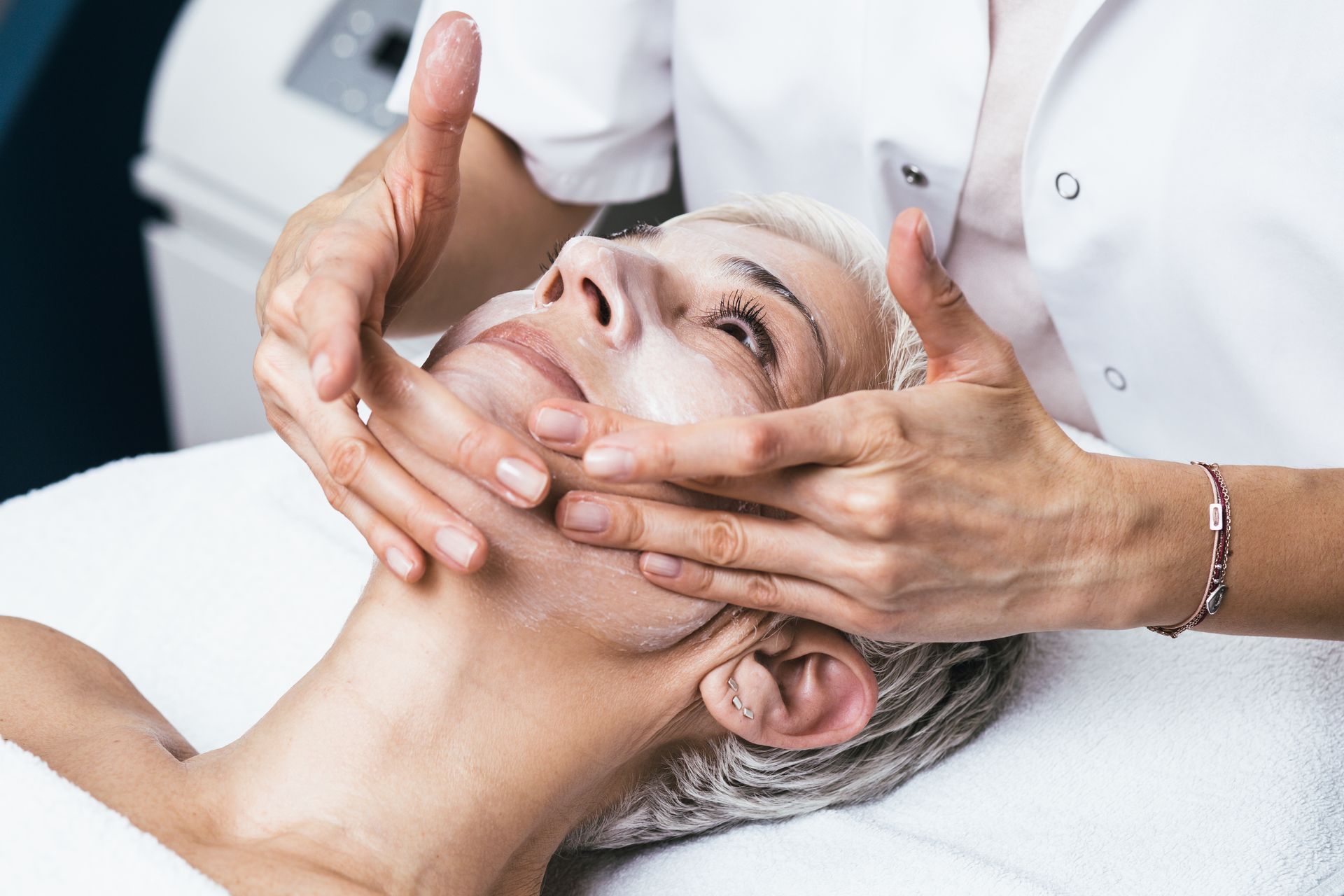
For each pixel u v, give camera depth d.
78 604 1.25
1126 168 1.03
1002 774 1.06
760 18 1.19
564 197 1.36
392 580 0.85
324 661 0.87
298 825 0.82
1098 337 1.17
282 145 1.88
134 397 2.41
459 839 0.84
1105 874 0.97
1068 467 0.83
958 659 1.04
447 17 0.77
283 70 1.89
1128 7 0.98
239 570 1.26
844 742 1.00
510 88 1.28
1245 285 1.00
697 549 0.77
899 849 1.00
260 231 1.93
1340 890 0.97
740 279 0.92
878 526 0.75
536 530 0.78
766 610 0.84
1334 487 0.92
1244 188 0.96
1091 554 0.84
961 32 1.06
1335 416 1.02
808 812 1.06
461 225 1.27
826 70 1.18
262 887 0.77
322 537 1.29
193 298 2.07
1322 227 0.94
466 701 0.83
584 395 0.81
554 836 0.93
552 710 0.85
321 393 0.64
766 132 1.26
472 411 0.72
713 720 0.95
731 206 1.06
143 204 2.24
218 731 1.15
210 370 2.15
